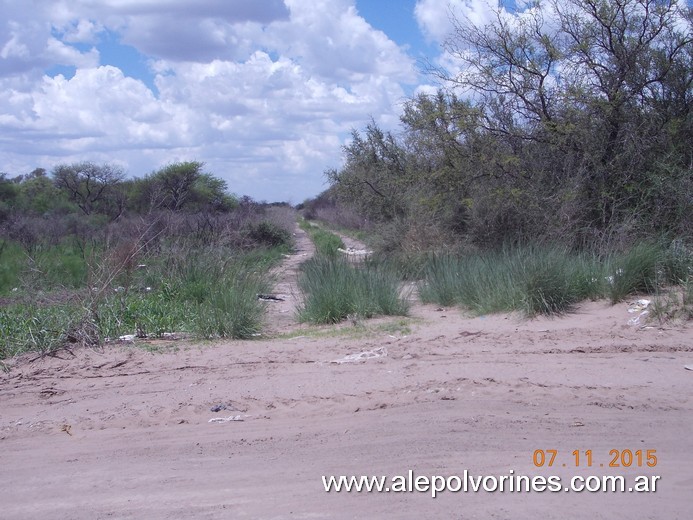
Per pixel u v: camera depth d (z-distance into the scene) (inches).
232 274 566.6
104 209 1742.1
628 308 454.3
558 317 452.1
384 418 281.4
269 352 398.0
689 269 474.6
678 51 666.8
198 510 211.8
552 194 652.7
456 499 214.2
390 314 499.8
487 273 515.2
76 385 353.4
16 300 587.2
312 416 291.4
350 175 1025.5
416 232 733.3
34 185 1951.3
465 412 281.9
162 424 293.1
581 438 255.1
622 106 644.1
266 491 223.3
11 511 217.0
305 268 625.9
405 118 808.3
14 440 283.7
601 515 201.2
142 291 555.5
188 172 1686.8
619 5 651.5
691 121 640.4
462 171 701.9
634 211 597.3
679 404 285.7
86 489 231.0
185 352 406.3
